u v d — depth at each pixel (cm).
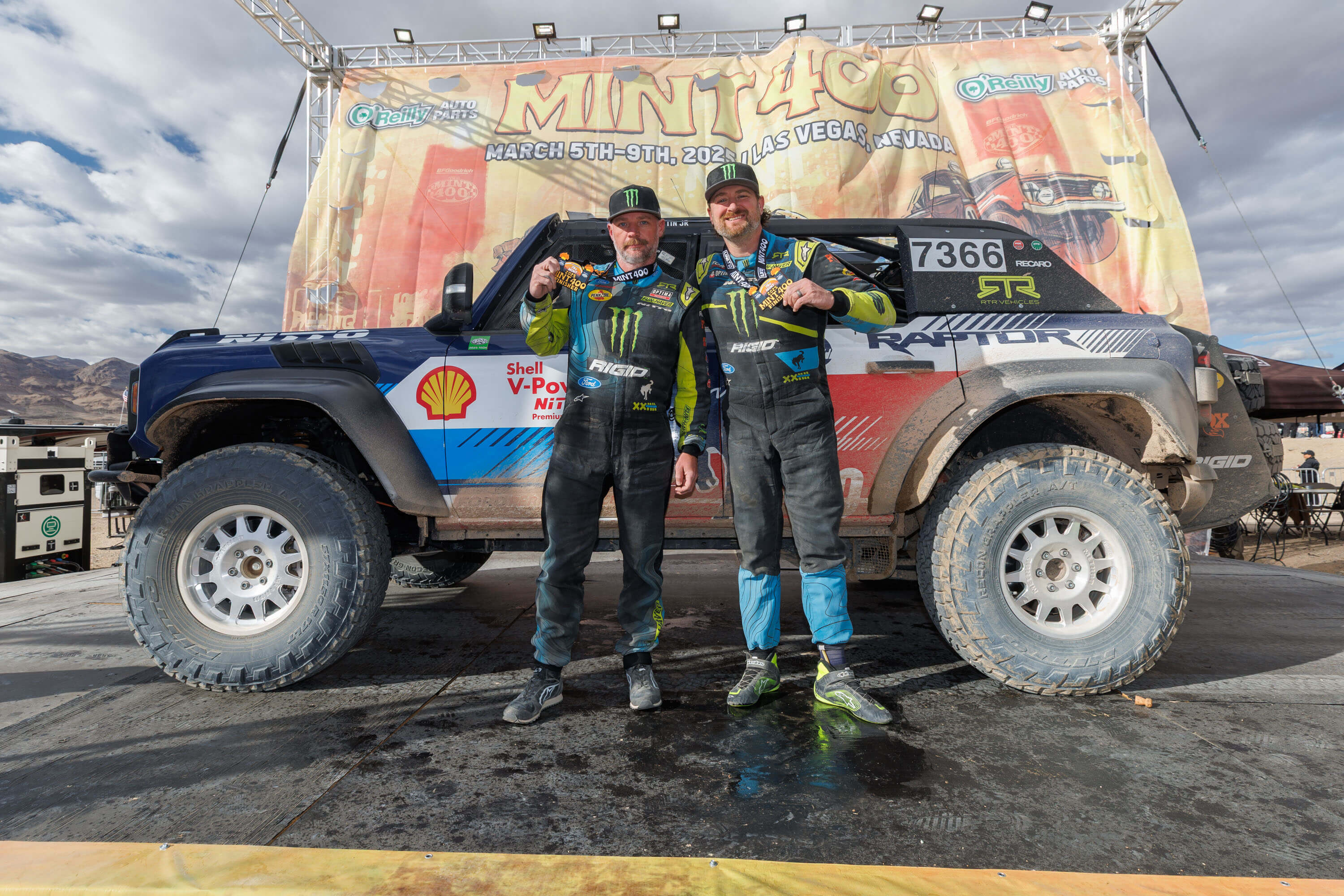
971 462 209
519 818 130
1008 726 177
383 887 106
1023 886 106
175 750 163
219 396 210
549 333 190
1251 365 255
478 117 913
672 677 219
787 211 830
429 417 226
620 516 188
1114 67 891
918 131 883
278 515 203
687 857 115
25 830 127
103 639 270
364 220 897
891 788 142
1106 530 197
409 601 338
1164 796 139
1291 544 838
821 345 192
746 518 192
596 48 952
